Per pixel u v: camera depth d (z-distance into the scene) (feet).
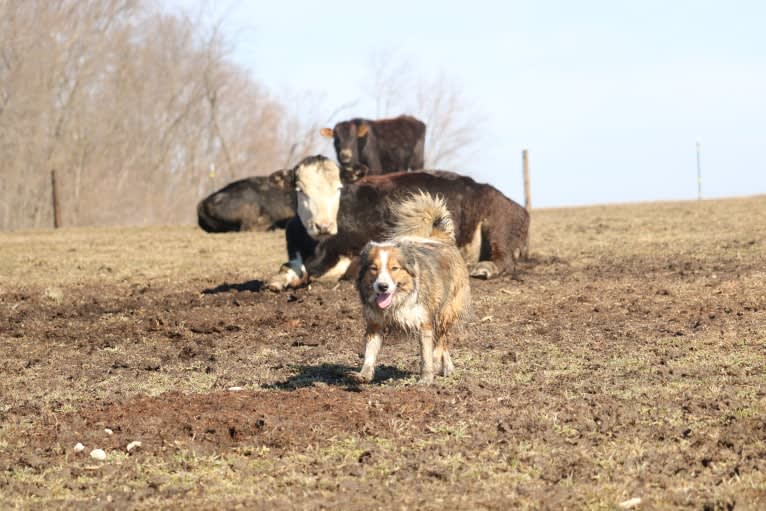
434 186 63.67
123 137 232.73
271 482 26.02
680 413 30.81
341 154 106.42
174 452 28.89
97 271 76.59
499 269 64.13
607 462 26.53
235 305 57.11
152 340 48.14
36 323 53.47
